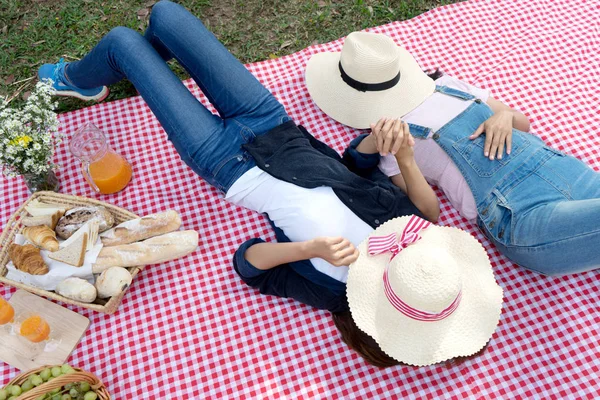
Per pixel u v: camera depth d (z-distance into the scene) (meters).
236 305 2.70
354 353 2.57
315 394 2.49
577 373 2.47
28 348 2.51
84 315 2.66
